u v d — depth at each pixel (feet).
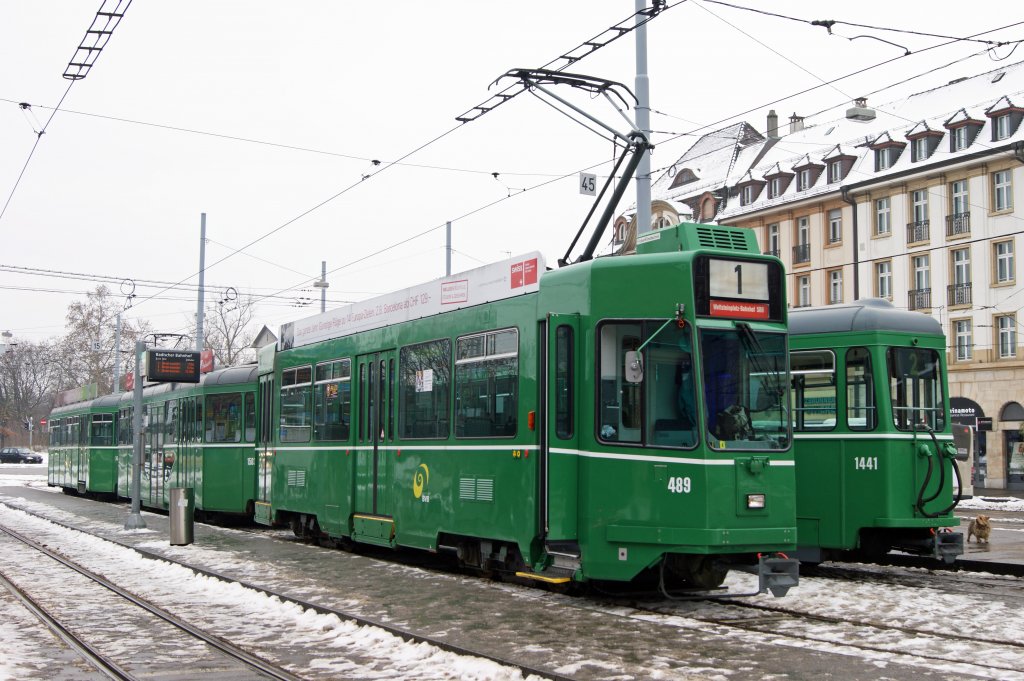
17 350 369.30
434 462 47.14
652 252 39.45
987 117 141.18
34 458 304.50
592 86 54.34
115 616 37.52
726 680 25.58
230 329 208.95
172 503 62.69
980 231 139.03
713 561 36.29
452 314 46.68
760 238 171.53
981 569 48.06
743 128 189.67
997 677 25.64
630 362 36.04
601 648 29.66
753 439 36.45
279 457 65.92
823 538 47.01
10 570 51.75
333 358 58.75
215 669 28.37
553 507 38.19
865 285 153.69
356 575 46.91
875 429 45.85
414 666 28.32
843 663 27.45
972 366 140.46
